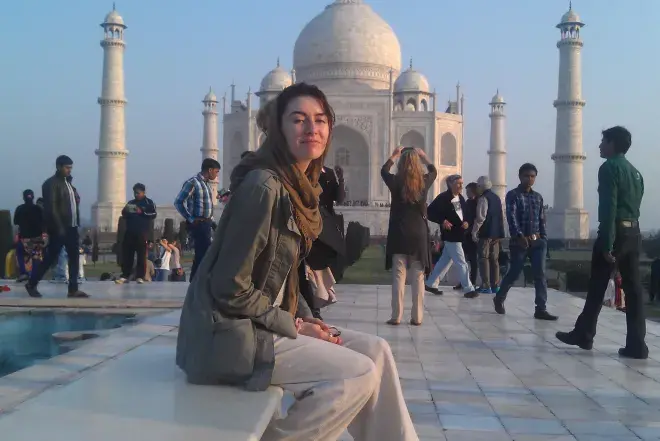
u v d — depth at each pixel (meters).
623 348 8.30
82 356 6.38
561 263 29.39
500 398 6.12
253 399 3.08
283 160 3.62
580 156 58.78
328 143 3.80
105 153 58.72
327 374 3.30
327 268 8.51
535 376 7.05
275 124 3.65
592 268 8.49
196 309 3.38
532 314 11.98
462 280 14.53
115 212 58.34
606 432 5.16
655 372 7.32
